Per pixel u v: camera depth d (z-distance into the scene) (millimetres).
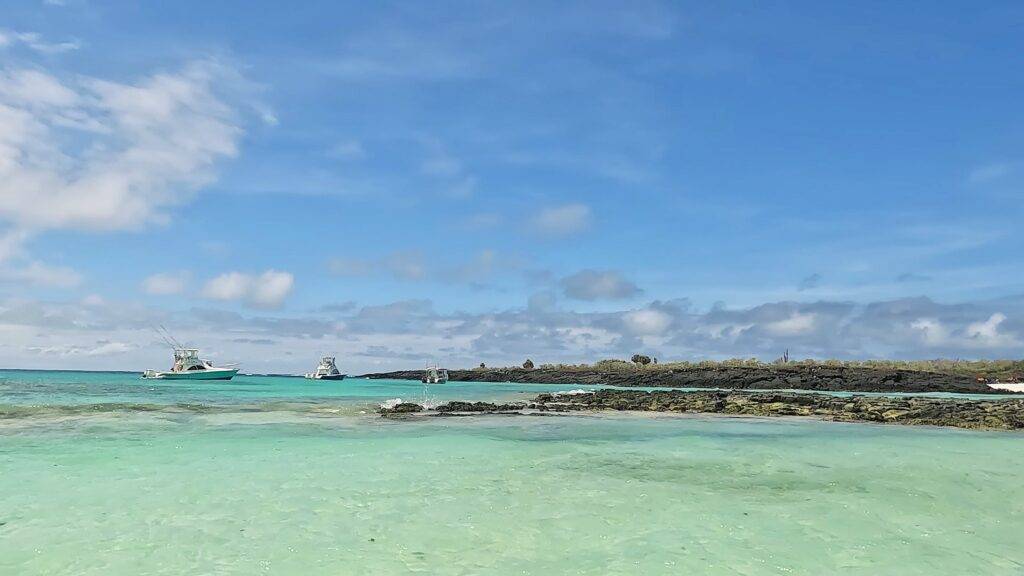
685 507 11844
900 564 8914
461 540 9711
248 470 14648
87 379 74938
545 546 9484
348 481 13680
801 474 15164
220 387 57125
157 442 18484
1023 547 9797
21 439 18359
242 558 8797
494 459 16812
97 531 9844
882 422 29188
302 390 55688
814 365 77562
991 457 18203
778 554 9242
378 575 8227
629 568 8594
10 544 9172
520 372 97750
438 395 51281
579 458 17188
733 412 34281
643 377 80438
